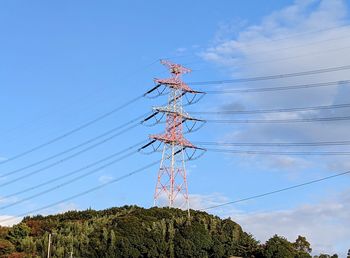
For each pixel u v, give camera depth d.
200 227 114.25
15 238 115.50
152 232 110.44
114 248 106.56
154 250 108.00
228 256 115.31
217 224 122.88
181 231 112.81
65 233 117.69
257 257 114.56
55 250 105.94
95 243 108.75
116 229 112.62
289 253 113.44
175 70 107.12
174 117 106.94
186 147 107.06
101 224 121.00
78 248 108.69
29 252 107.88
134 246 107.56
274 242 115.12
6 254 105.00
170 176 108.25
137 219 118.25
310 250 132.12
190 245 110.00
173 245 110.94
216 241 113.88
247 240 120.19
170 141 106.38
